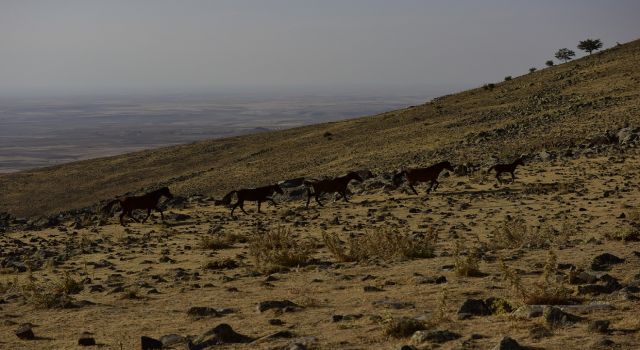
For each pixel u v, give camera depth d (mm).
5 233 32125
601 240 16375
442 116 96250
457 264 12930
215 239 21828
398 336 8117
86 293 13766
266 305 10602
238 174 85875
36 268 19141
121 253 21188
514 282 10195
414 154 68188
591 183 31250
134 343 8703
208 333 8367
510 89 105125
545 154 44125
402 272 13773
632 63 96500
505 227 17812
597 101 72562
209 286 13586
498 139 62781
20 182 110750
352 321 9180
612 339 7105
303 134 111125
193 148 117500
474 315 8969
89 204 92500
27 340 9234
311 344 7914
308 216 28875
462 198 30406
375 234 18188
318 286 12742
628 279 10719
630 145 42781
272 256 16906
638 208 22734
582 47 142375
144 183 98938
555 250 15188
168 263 18516
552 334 7496
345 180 33156
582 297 9648
